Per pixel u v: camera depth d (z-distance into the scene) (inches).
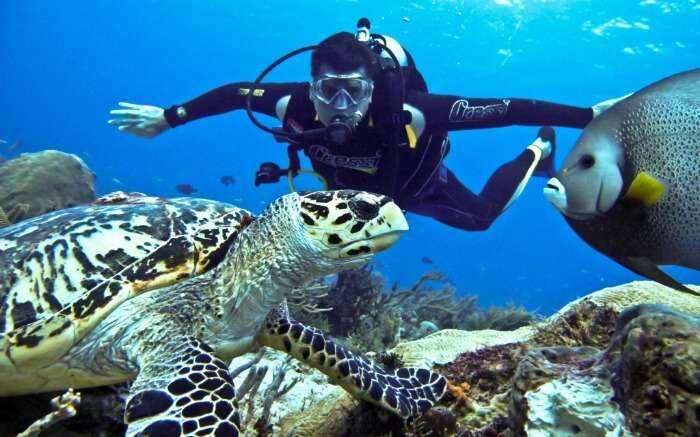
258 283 24.7
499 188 65.8
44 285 24.3
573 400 15.3
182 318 24.9
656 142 16.9
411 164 51.3
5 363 22.8
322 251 24.4
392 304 78.0
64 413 16.3
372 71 45.2
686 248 17.3
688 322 13.4
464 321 84.7
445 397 25.1
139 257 25.5
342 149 47.9
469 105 48.6
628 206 17.6
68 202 77.0
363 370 26.0
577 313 28.3
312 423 28.0
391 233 24.6
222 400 19.5
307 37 440.5
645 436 12.8
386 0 293.1
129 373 25.1
